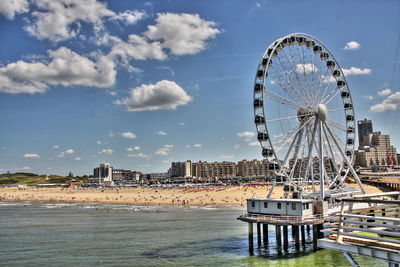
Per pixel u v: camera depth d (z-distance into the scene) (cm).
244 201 14575
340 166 6600
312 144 5750
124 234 7438
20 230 8231
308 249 5297
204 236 6931
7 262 5156
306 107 5906
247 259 4884
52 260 5234
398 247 2028
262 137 5616
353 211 2988
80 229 8262
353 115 7138
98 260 5181
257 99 5706
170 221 9400
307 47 6775
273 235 6738
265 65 5791
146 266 4781
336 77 7081
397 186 15850
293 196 5541
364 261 4450
